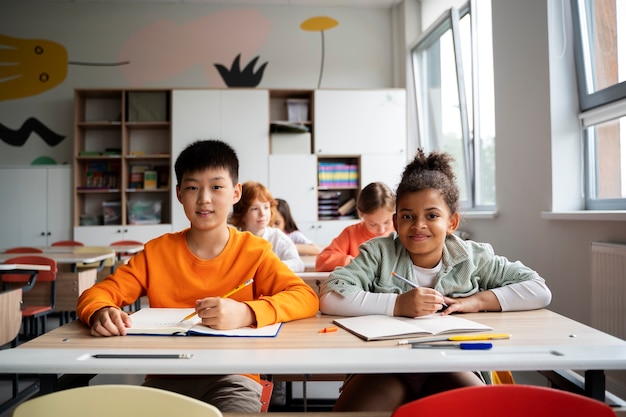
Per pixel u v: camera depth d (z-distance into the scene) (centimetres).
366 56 562
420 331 91
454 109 446
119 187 532
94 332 92
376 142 524
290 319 104
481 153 404
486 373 108
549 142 271
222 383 106
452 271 122
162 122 516
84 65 549
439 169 127
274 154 519
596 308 225
